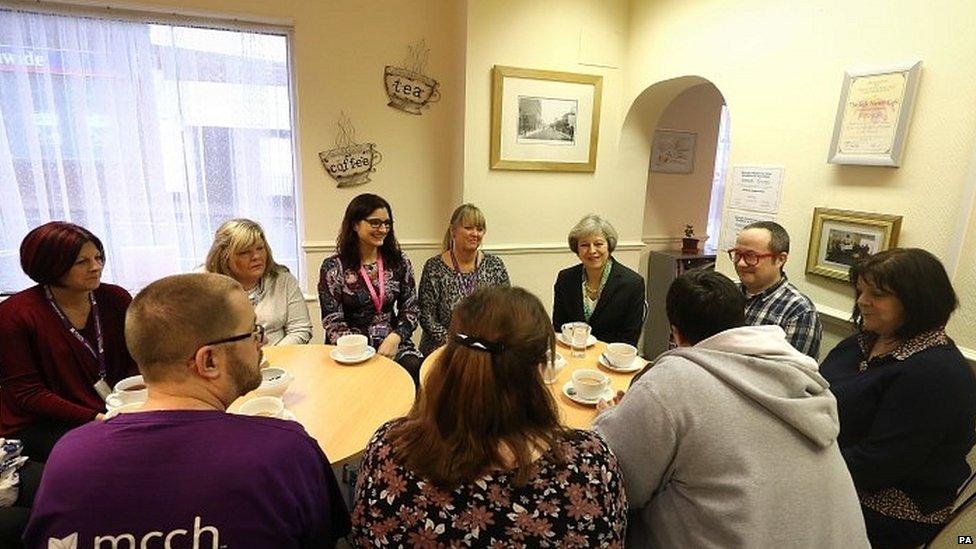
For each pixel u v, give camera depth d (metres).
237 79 2.92
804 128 2.13
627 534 1.11
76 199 2.80
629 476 0.98
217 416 0.77
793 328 1.70
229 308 0.83
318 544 0.85
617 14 3.18
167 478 0.70
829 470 0.91
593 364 1.81
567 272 2.47
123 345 1.76
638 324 2.35
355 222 2.34
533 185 3.25
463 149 3.07
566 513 0.71
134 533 0.68
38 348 1.60
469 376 0.72
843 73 1.96
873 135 1.84
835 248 2.02
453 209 3.37
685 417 0.92
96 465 0.70
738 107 2.46
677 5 2.81
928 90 1.70
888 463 1.21
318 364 1.76
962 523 1.47
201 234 3.03
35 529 0.69
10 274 2.78
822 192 2.07
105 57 2.70
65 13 2.62
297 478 0.78
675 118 3.86
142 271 2.97
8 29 2.56
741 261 1.81
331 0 2.91
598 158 3.35
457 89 3.15
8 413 1.61
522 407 0.75
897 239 1.80
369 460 0.78
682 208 4.05
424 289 2.59
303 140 3.03
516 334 0.74
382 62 3.08
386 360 1.81
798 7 2.13
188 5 2.71
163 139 2.87
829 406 0.93
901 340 1.31
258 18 2.84
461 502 0.69
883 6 1.82
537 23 3.04
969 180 1.59
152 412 0.76
